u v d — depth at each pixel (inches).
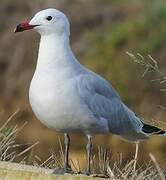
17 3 776.3
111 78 647.1
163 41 661.3
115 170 339.9
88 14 738.2
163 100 616.7
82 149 597.9
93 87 322.3
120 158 388.5
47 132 616.7
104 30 708.7
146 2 725.3
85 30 717.3
